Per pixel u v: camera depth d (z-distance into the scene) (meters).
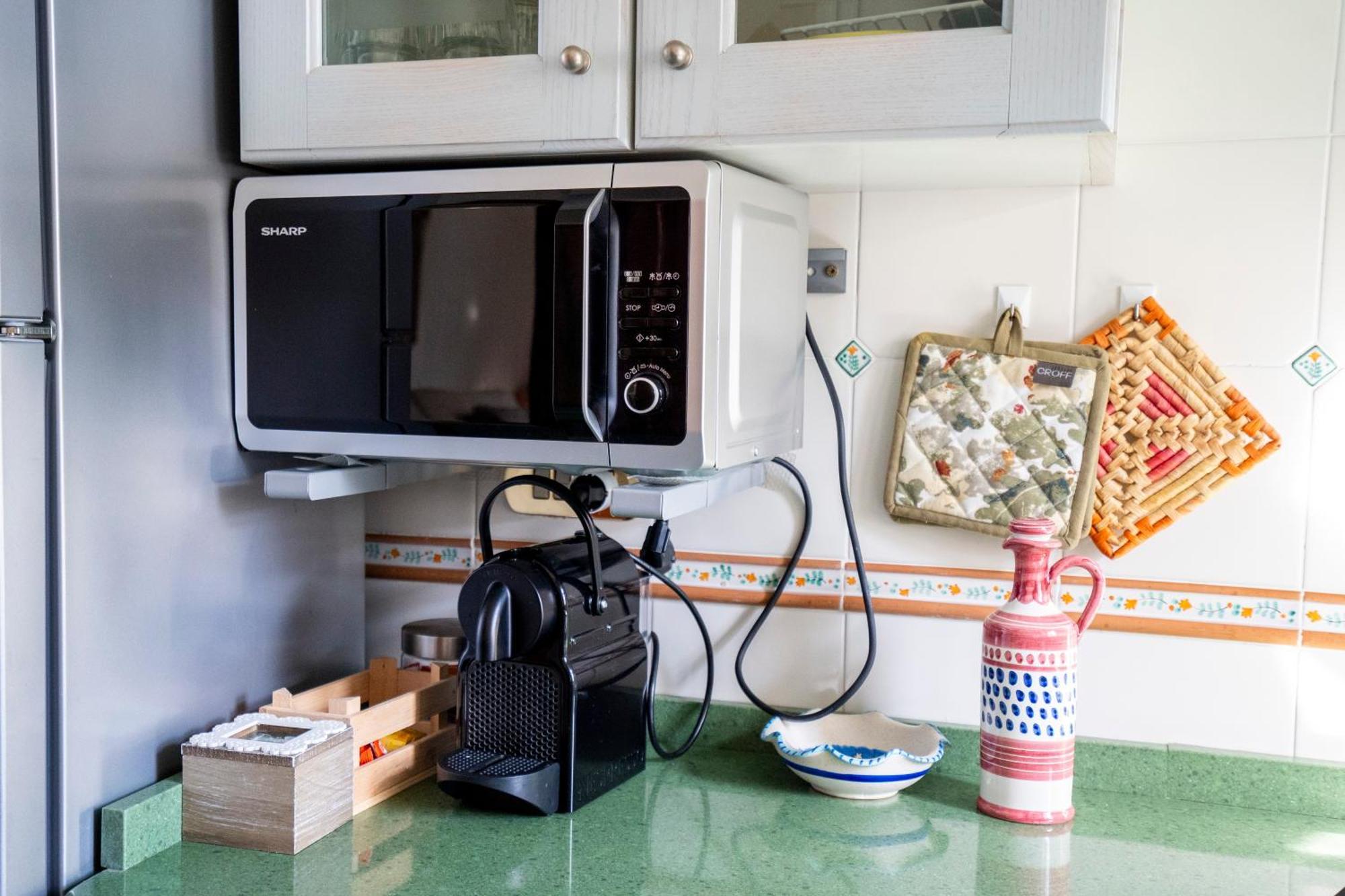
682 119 1.13
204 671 1.29
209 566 1.29
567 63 1.12
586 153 1.18
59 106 1.07
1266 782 1.36
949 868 1.17
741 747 1.53
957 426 1.44
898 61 1.07
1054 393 1.41
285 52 1.23
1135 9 1.37
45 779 1.10
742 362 1.20
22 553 1.06
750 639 1.52
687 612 1.57
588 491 1.30
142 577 1.19
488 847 1.19
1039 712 1.28
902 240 1.47
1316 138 1.33
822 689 1.53
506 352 1.17
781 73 1.10
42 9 1.05
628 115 1.14
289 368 1.27
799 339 1.42
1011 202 1.43
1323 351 1.34
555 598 1.24
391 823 1.25
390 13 1.22
